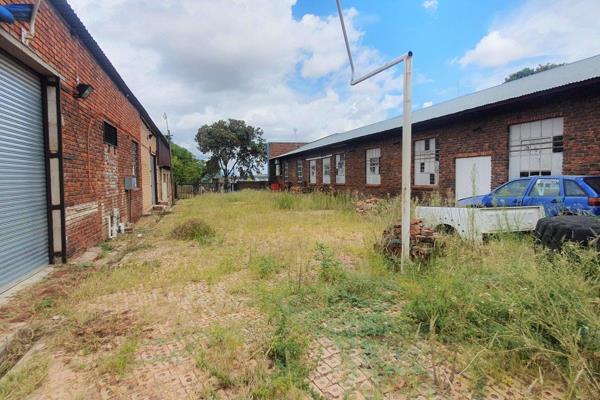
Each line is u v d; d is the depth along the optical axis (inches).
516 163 378.3
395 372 93.7
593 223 140.8
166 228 400.8
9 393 89.9
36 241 204.5
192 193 1336.1
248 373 93.3
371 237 275.3
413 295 141.3
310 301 146.7
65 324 131.5
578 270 109.6
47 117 215.6
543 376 88.5
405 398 83.8
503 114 386.0
